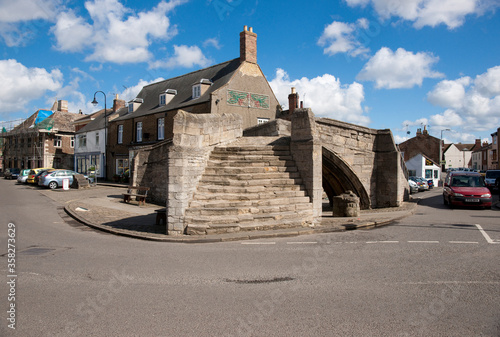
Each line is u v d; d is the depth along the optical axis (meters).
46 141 47.75
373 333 3.67
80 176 28.39
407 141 57.09
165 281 5.41
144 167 19.44
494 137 53.78
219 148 12.12
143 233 9.42
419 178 34.97
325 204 21.19
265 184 10.83
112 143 38.94
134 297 4.73
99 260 6.73
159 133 32.06
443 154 78.44
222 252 7.32
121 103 44.66
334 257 6.82
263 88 29.56
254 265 6.27
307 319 4.02
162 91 36.50
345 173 15.58
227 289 5.04
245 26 28.77
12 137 56.12
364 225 10.61
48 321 3.99
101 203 17.41
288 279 5.48
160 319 4.04
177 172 9.27
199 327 3.83
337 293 4.84
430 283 5.25
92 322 3.96
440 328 3.78
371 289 5.00
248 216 9.56
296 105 29.92
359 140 16.11
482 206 16.06
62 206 17.06
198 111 27.42
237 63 29.39
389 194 16.83
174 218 9.19
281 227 9.75
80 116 54.75
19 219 12.81
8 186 31.66
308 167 11.34
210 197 10.04
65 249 7.76
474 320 3.98
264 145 13.10
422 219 12.44
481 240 8.48
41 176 28.34
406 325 3.85
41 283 5.35
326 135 14.27
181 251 7.46
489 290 4.94
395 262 6.43
